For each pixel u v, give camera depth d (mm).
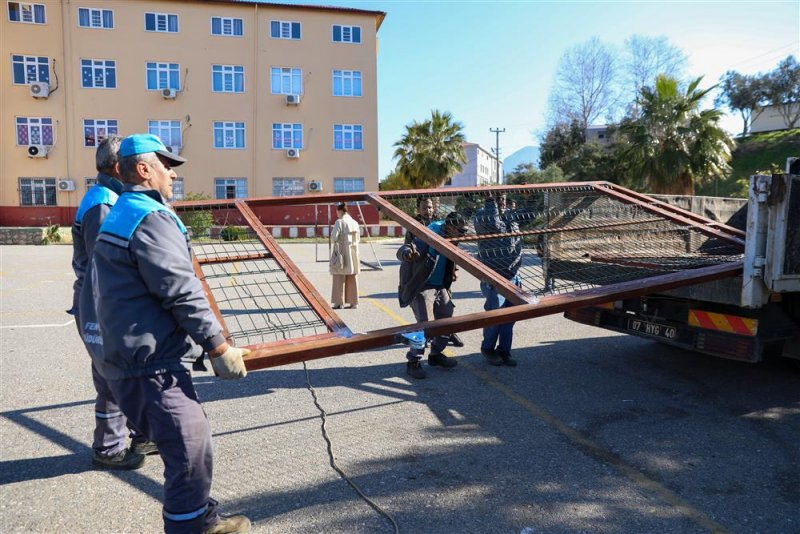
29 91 28547
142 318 2176
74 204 29375
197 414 2295
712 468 3398
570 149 44469
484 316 2910
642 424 4082
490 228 5027
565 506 2967
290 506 2971
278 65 30844
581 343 6465
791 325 4344
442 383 5023
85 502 3014
